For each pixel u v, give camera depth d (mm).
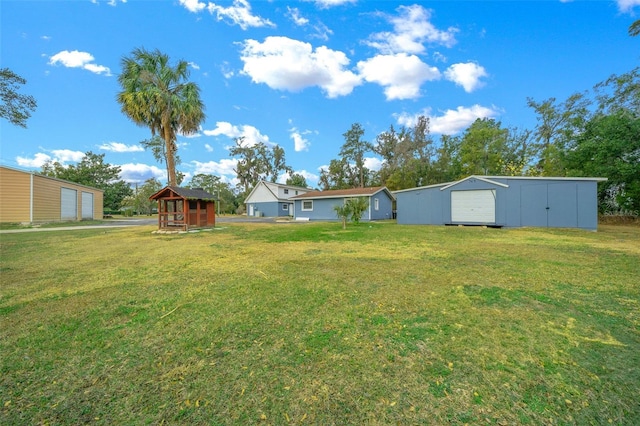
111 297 3416
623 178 13602
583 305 3012
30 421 1475
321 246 7312
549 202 12156
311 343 2262
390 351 2135
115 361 2031
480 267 4766
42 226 15227
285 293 3494
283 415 1510
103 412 1538
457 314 2801
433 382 1769
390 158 34438
